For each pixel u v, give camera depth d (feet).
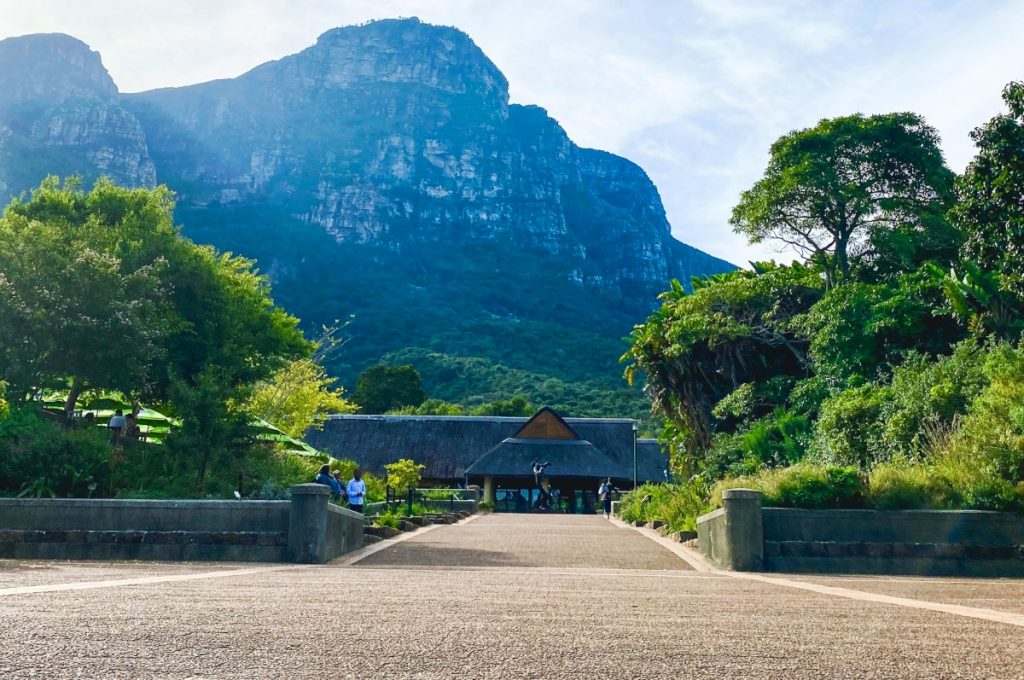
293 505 38.83
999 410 42.75
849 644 12.59
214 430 58.75
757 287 88.63
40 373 65.21
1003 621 16.02
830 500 38.81
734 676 9.91
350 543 44.91
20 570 28.35
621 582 27.02
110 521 39.73
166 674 9.54
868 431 57.88
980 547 36.01
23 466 50.31
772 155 96.84
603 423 195.93
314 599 18.81
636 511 82.12
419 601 18.85
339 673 9.82
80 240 76.48
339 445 188.14
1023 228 50.75
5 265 64.85
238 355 86.48
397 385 331.57
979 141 53.57
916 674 10.11
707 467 75.31
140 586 21.53
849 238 93.61
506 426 193.26
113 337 66.28
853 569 36.35
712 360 92.89
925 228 89.51
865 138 91.66
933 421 51.01
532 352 504.84
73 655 10.61
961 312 65.92
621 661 10.91
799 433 69.51
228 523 39.47
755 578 31.48
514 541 54.44
